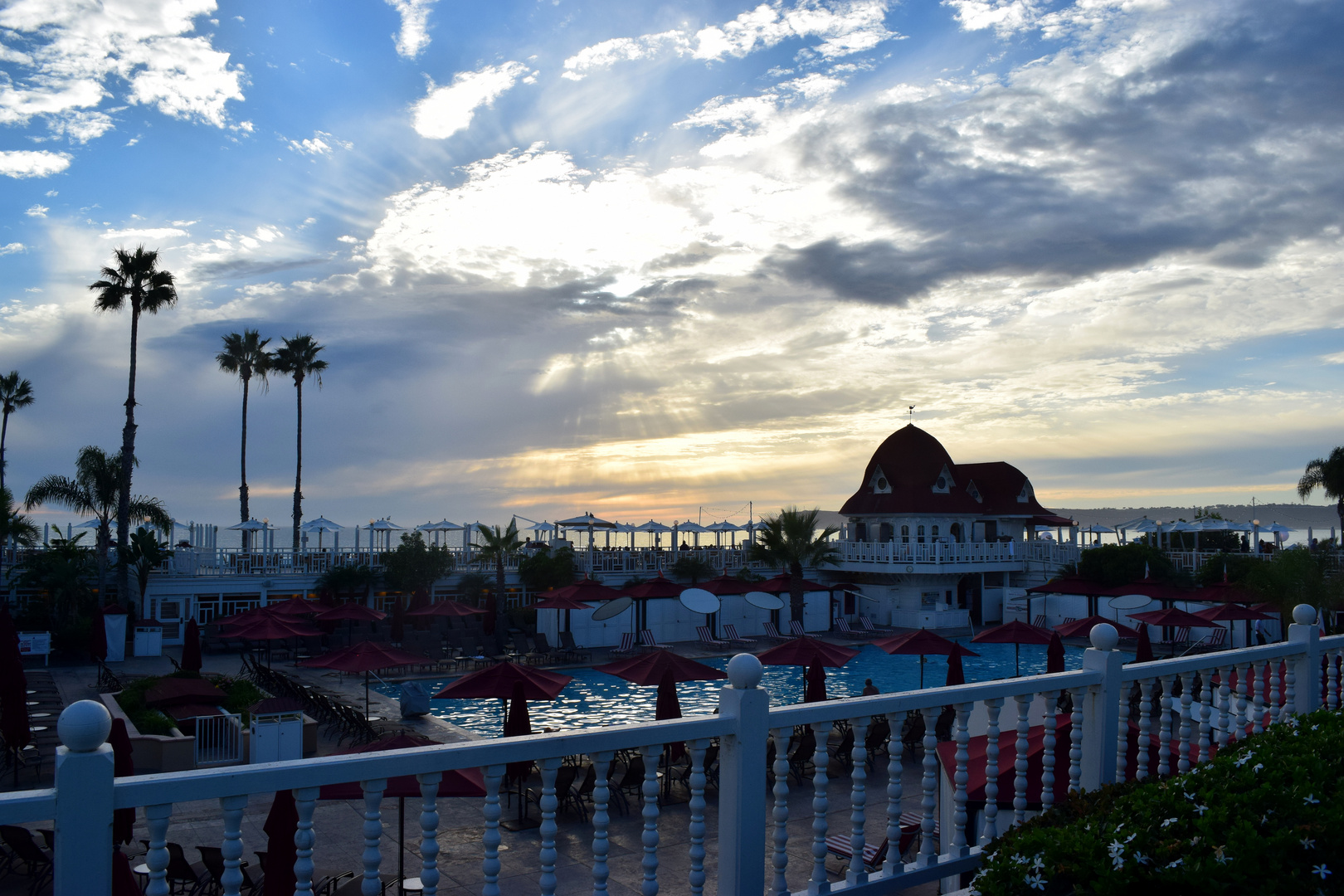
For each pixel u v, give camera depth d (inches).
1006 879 154.3
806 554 1878.7
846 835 460.1
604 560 1919.3
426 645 1437.0
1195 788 157.9
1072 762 218.4
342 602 1517.0
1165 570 1665.8
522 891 386.0
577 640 1583.4
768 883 381.7
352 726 829.2
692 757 158.7
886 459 2241.6
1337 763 165.8
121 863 182.2
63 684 1093.1
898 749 181.9
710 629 1705.2
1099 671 218.1
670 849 447.8
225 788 112.1
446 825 493.4
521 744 134.4
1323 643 299.3
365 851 125.2
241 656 1258.6
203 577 1571.1
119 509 1481.3
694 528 2214.6
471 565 1788.9
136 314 1550.2
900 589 2012.8
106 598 1489.9
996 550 2060.8
